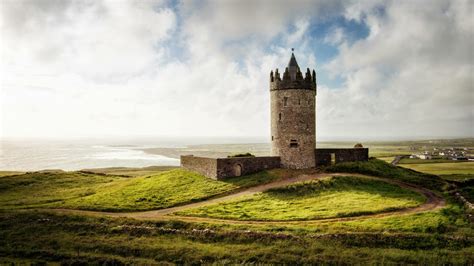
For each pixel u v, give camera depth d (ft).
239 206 130.62
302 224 110.01
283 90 181.98
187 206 139.23
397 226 104.01
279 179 161.27
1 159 634.02
